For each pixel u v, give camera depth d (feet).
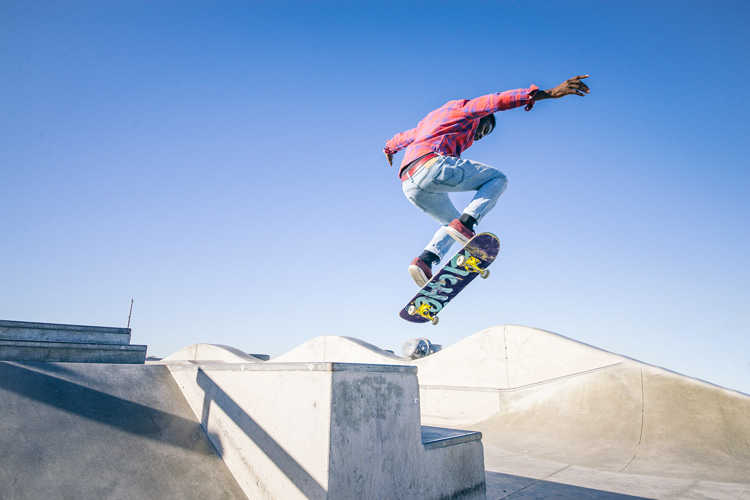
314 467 7.53
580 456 21.79
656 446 22.36
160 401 10.11
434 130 12.30
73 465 7.68
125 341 14.85
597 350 30.96
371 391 8.66
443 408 35.32
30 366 9.25
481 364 35.01
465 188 12.59
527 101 11.24
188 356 50.88
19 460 7.34
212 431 9.69
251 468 8.65
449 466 10.66
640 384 27.61
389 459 8.82
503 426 29.63
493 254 12.50
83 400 9.09
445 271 12.80
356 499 7.82
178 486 8.18
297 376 8.27
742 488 16.11
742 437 21.83
